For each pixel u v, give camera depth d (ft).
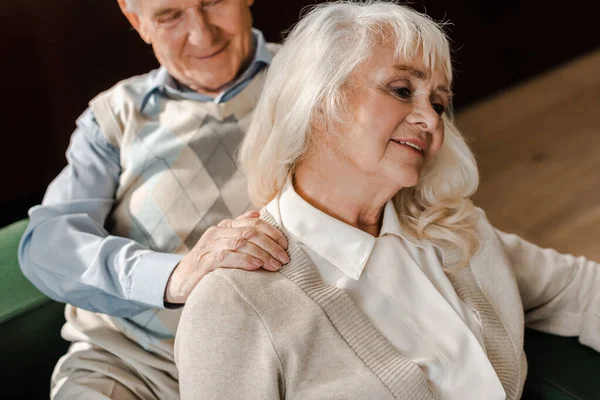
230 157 4.82
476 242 3.96
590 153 9.80
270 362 3.21
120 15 7.24
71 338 4.64
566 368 4.08
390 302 3.59
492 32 10.98
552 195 9.00
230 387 3.21
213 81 4.87
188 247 4.66
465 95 11.03
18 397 4.63
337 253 3.55
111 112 4.92
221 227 3.79
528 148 10.07
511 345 3.79
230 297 3.27
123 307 4.42
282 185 3.71
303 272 3.44
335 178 3.55
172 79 5.00
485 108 11.19
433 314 3.64
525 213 8.71
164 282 4.12
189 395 3.26
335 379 3.27
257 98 4.95
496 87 11.50
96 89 7.39
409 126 3.43
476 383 3.56
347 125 3.40
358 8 3.53
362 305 3.54
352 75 3.39
